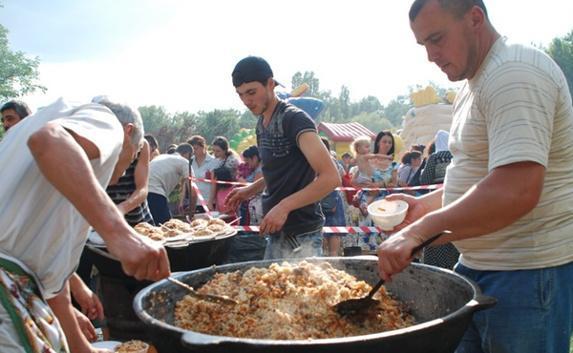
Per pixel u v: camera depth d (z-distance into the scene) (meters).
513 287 1.86
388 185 6.68
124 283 2.96
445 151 4.64
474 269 2.00
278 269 1.86
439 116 20.39
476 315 1.98
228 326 1.64
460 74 1.90
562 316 1.87
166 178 5.40
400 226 2.31
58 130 1.35
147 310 1.63
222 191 7.65
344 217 6.22
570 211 1.84
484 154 1.90
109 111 1.63
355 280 1.96
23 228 1.50
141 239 1.32
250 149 7.86
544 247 1.83
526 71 1.69
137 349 2.36
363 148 6.85
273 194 3.18
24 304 1.49
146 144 3.93
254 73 2.99
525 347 1.86
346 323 1.68
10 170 1.48
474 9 1.82
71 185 1.30
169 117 60.81
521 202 1.62
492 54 1.83
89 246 2.88
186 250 3.03
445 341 1.33
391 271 1.58
